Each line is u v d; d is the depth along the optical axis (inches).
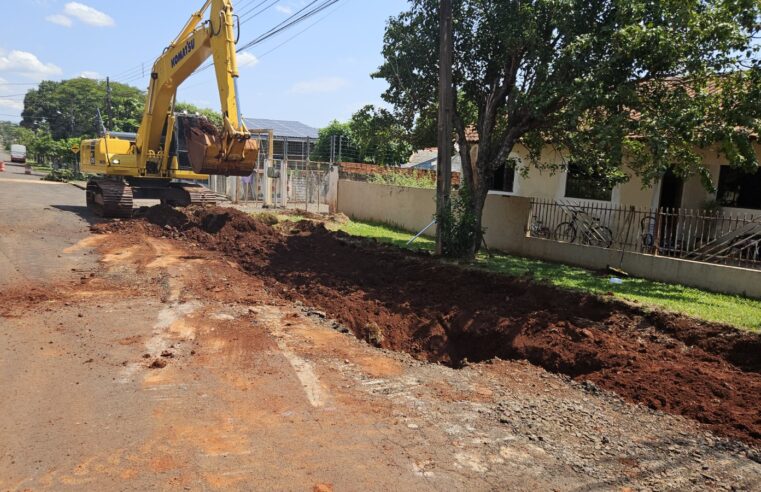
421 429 188.9
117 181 692.1
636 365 260.2
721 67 364.2
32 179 1582.2
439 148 478.3
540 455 175.0
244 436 176.7
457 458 170.1
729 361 265.7
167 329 282.8
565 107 418.6
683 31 358.6
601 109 407.5
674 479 164.7
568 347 289.7
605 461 173.6
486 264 460.8
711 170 524.1
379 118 550.6
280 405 201.3
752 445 187.6
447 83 463.8
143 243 540.1
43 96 3523.6
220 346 261.3
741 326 283.9
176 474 152.8
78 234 571.5
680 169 410.3
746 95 342.6
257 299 357.1
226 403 200.4
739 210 503.8
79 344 255.3
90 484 146.2
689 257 432.8
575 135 430.0
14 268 405.1
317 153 1501.0
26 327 276.4
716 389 230.2
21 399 196.4
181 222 637.3
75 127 3132.4
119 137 770.8
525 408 213.2
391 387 225.9
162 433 175.8
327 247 535.5
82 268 418.3
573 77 410.6
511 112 457.1
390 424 191.2
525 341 307.3
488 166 493.4
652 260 427.2
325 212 956.0
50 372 221.8
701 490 159.2
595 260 473.7
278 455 165.9
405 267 451.5
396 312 361.4
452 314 352.5
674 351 279.3
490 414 205.0
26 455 159.5
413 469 161.9
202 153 553.0
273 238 571.5
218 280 402.9
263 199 1061.1
